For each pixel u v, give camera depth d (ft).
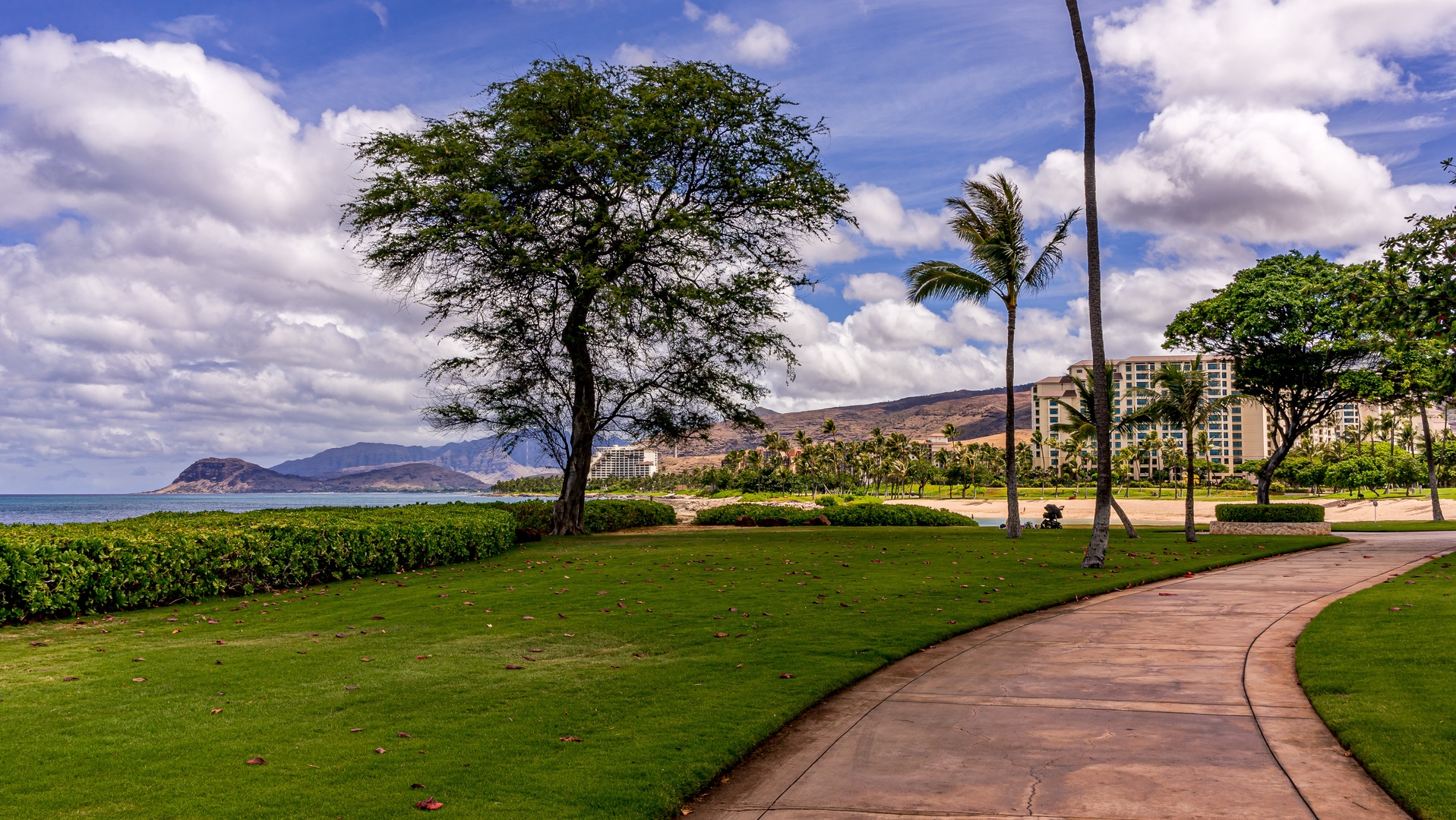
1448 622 31.65
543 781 18.16
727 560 66.03
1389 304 44.52
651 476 651.25
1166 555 68.95
